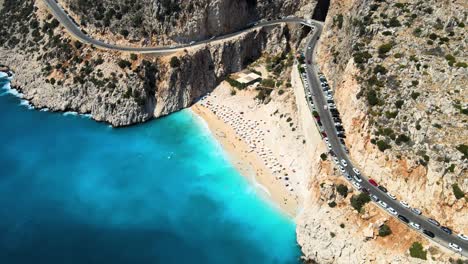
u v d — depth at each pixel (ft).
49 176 462.60
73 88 545.44
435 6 411.13
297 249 372.79
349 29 468.75
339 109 428.97
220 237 390.63
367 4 452.76
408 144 343.46
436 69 364.58
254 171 456.86
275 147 476.13
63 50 563.89
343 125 413.39
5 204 425.28
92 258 368.89
